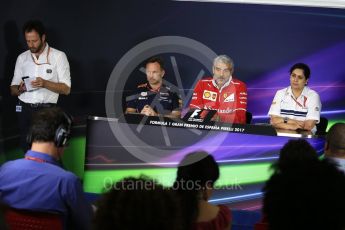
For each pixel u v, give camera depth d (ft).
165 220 9.06
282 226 8.86
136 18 39.29
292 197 8.88
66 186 14.82
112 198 9.34
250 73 40.24
